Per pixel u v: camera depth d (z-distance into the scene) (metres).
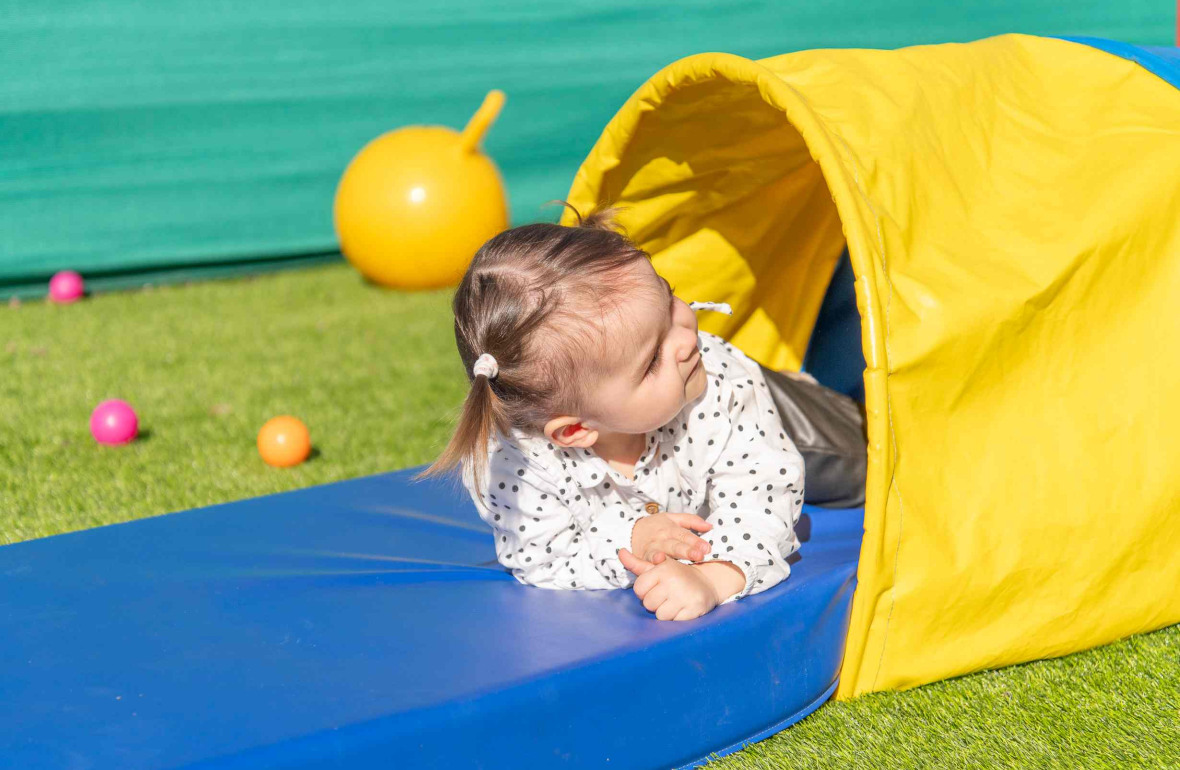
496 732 1.51
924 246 1.83
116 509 3.04
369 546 2.21
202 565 2.08
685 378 1.77
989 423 1.85
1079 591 1.91
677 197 2.28
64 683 1.60
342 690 1.53
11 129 5.82
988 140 2.08
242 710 1.49
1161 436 1.95
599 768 1.60
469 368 1.80
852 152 1.83
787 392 2.40
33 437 3.67
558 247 1.71
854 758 1.75
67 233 6.02
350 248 5.76
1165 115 2.13
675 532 1.85
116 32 5.98
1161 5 8.09
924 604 1.82
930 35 8.07
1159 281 2.00
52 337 5.05
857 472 2.32
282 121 6.49
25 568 2.09
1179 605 2.01
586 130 7.33
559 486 1.86
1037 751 1.77
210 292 6.03
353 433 3.74
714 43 7.54
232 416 3.92
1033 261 1.88
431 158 5.60
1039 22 8.17
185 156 6.26
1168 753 1.76
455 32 6.92
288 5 6.41
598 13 7.22
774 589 1.80
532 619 1.76
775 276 2.53
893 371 1.72
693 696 1.67
